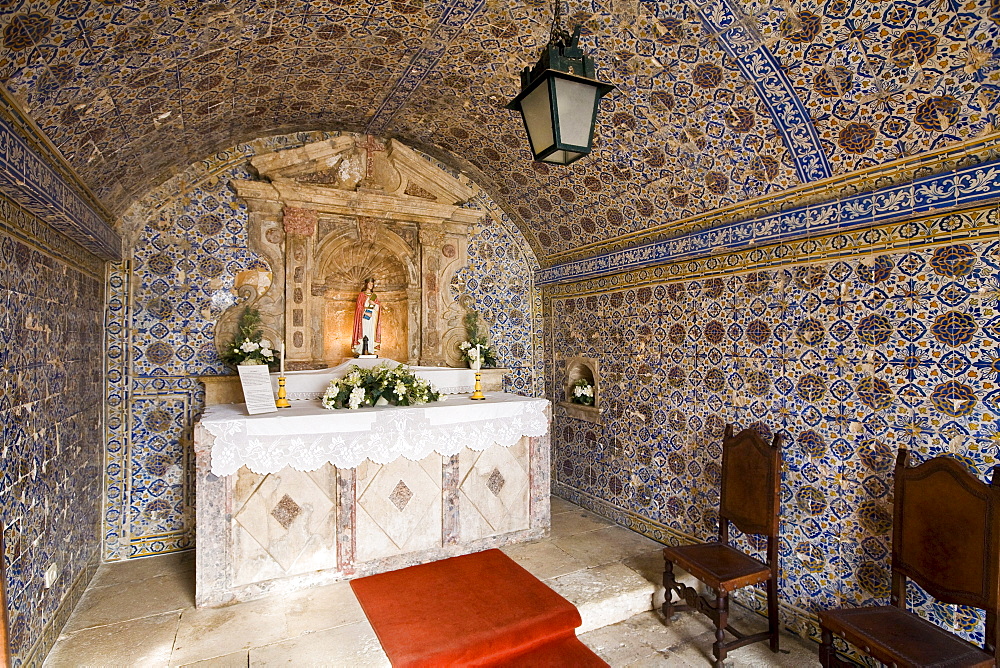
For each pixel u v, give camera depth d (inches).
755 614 145.4
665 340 179.6
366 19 129.6
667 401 178.9
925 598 110.8
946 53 94.5
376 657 115.6
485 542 175.2
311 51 141.6
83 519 147.1
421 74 159.8
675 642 133.0
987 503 94.9
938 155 107.3
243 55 131.5
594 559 167.5
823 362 130.6
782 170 134.6
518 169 205.2
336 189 198.1
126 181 154.6
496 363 232.2
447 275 226.7
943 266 108.1
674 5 112.3
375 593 144.8
